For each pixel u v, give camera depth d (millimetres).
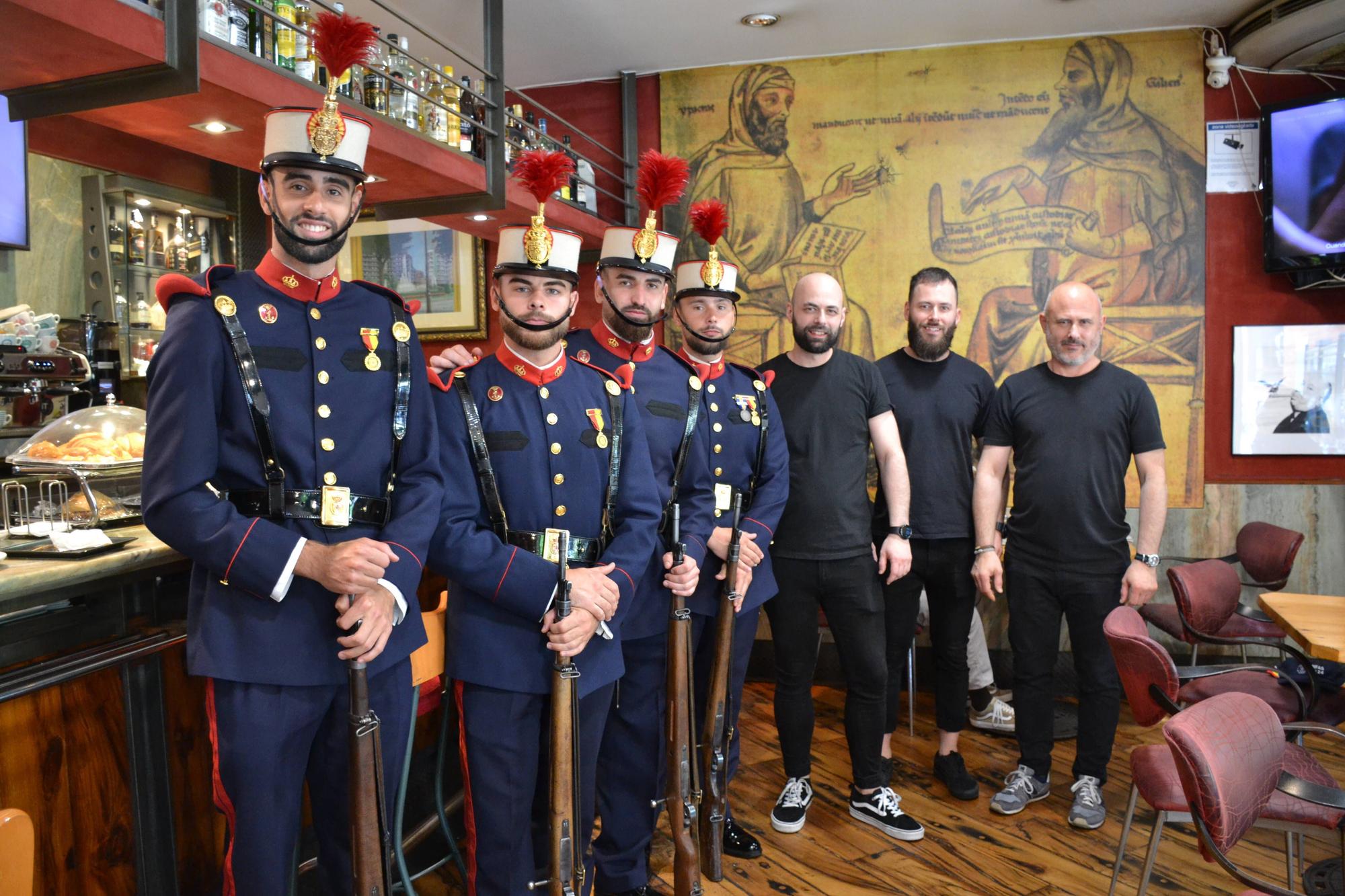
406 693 1663
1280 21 3615
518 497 1881
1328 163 3791
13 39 1851
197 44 1991
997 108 4223
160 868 1864
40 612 1702
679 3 3734
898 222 4320
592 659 1892
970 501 2902
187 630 1561
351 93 2781
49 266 3996
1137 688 2088
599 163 4645
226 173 4402
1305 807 1838
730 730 2412
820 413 2670
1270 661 3820
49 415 3611
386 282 4953
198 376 1487
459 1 3633
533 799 2061
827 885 2393
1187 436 4133
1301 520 4051
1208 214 4105
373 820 1495
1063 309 2725
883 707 2729
